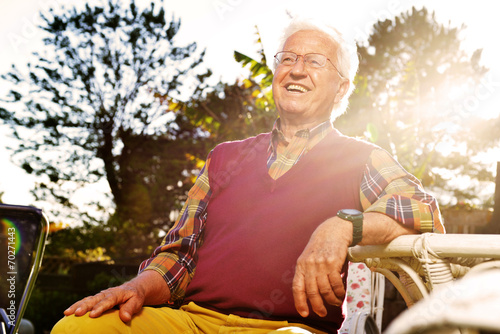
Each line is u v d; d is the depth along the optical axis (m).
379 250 0.99
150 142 15.92
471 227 6.45
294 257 1.41
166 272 1.52
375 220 1.13
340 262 1.05
